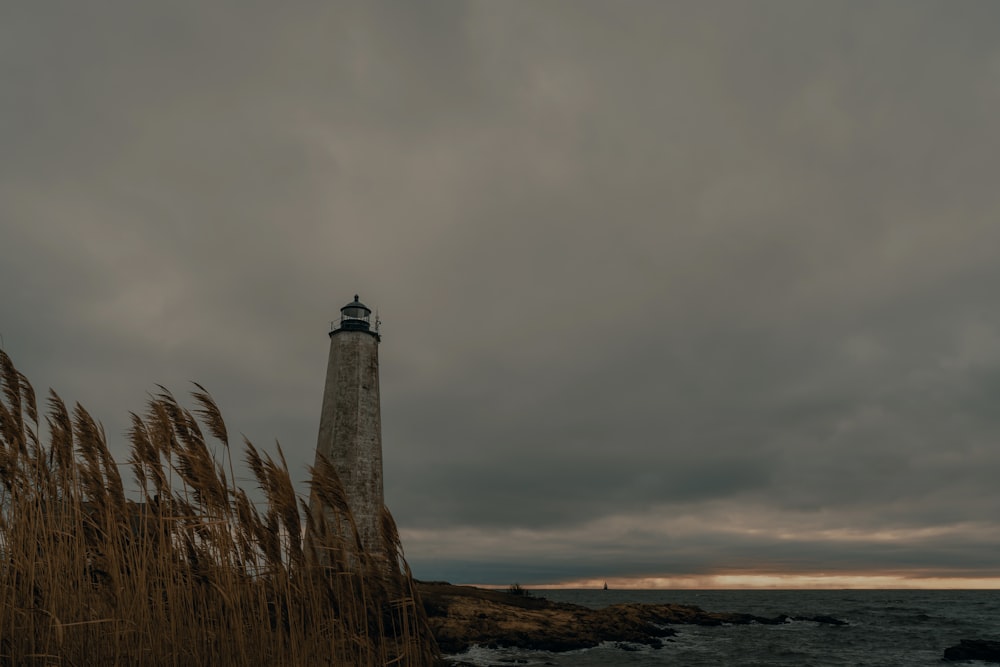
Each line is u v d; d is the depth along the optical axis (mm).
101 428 8859
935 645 42125
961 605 105812
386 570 9234
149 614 7746
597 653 32438
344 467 38344
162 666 7664
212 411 9125
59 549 8008
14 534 7574
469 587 48594
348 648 8688
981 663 33812
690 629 46625
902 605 106125
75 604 7660
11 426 8383
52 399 8789
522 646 32312
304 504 8906
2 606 7000
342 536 9039
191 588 8227
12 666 6910
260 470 8781
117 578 7484
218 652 7953
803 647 39281
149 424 8922
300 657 8297
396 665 8891
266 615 8453
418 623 9250
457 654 29859
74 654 7398
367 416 40219
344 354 41531
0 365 8766
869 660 34500
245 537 8609
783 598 159750
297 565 8664
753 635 45125
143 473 8656
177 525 8375
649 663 30266
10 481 8008
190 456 8531
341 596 8836
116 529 8117
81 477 8555
